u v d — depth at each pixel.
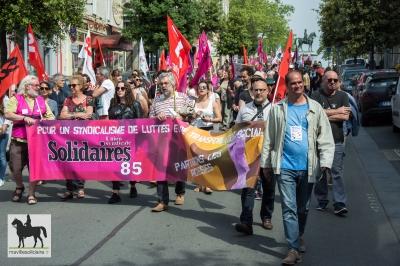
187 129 8.03
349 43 36.03
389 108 18.59
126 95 8.76
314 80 29.19
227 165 7.50
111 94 10.25
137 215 7.81
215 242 6.51
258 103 7.46
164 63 14.67
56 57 26.81
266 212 7.12
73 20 17.42
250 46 56.69
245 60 23.02
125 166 8.43
